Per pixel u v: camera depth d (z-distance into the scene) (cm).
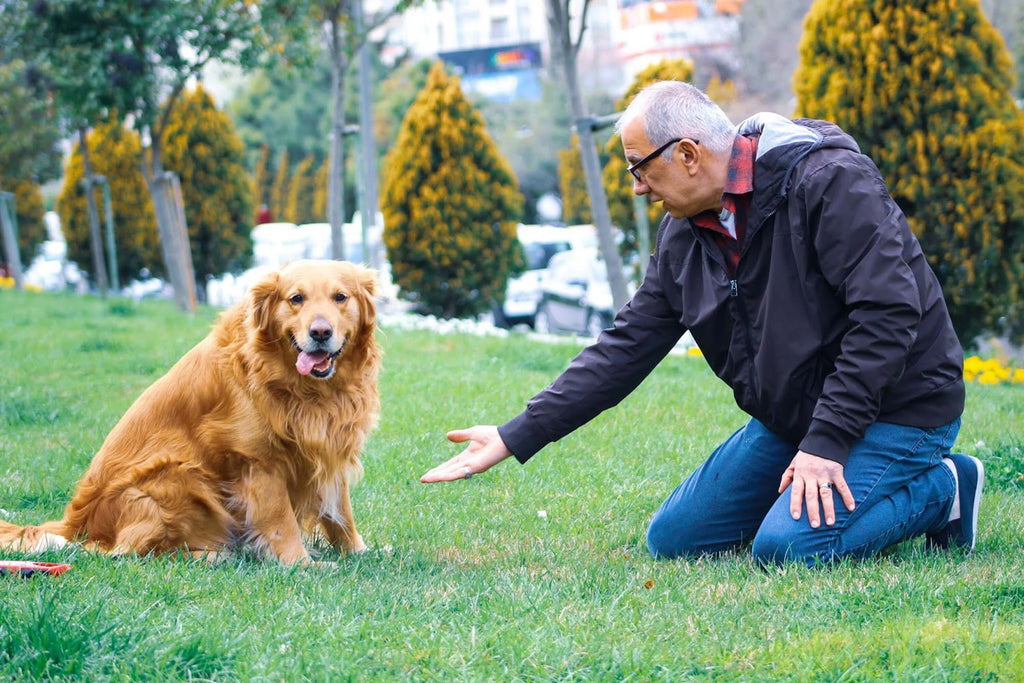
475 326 1237
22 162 2044
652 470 529
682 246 376
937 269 904
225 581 323
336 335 361
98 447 566
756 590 315
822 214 332
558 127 3425
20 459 539
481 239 1421
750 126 360
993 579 326
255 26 1216
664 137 339
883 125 895
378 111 3844
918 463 353
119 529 373
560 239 2041
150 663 247
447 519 448
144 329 1096
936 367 345
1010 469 492
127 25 1170
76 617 266
